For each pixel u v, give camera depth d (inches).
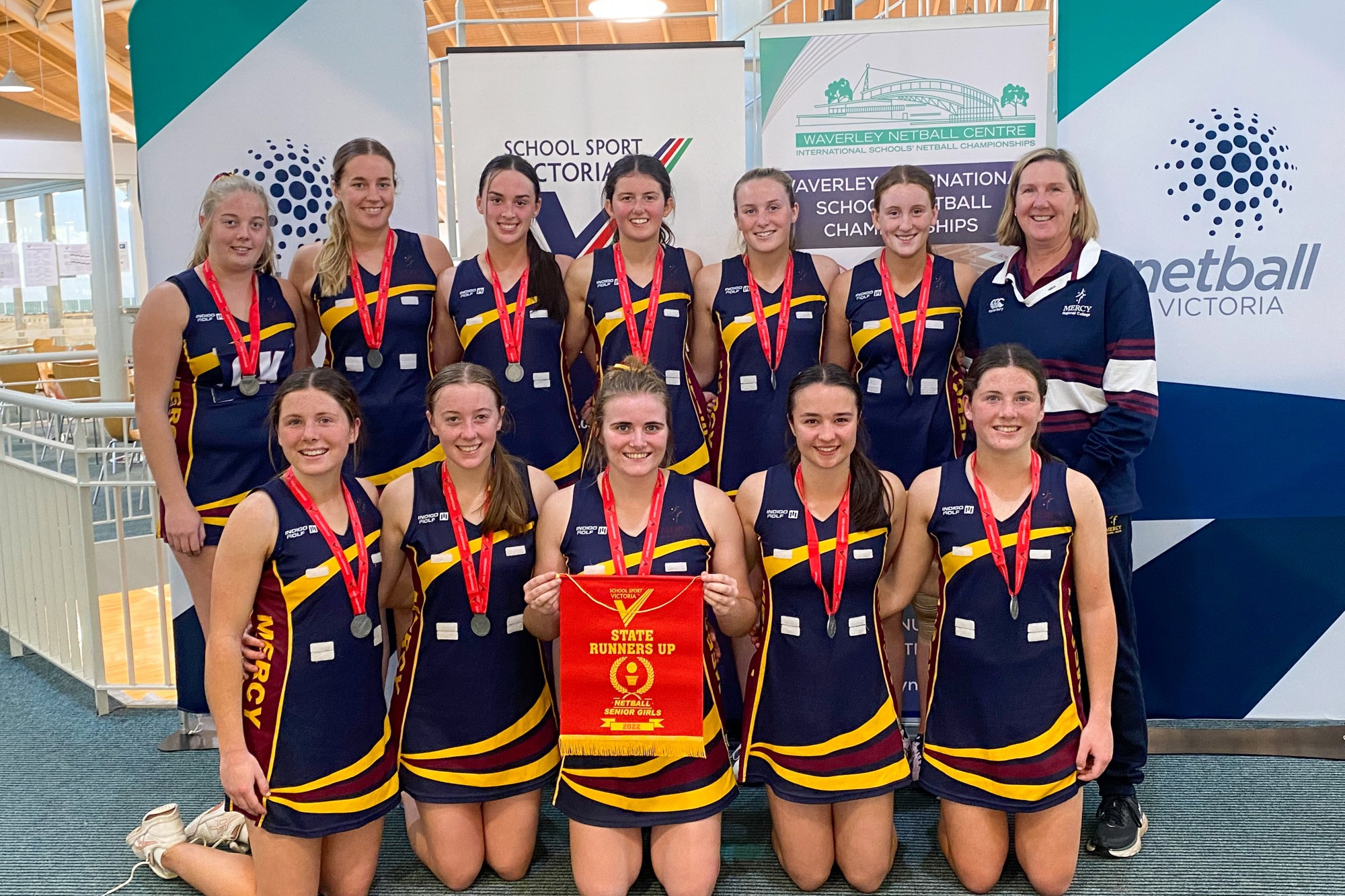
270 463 123.3
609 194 127.3
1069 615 104.3
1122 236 132.7
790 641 105.6
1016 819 106.4
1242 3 126.2
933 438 127.6
